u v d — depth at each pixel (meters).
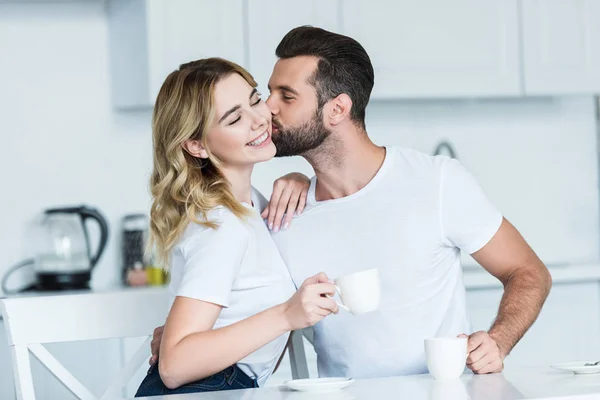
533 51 4.27
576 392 1.62
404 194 2.38
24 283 4.17
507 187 4.71
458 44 4.20
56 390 3.72
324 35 2.41
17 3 4.22
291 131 2.38
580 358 4.17
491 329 2.21
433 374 1.85
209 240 2.09
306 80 2.37
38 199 4.24
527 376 1.86
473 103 4.68
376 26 4.11
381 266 2.35
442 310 2.37
